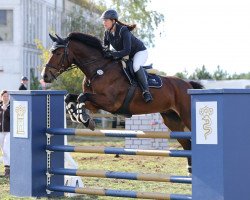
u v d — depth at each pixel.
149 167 17.14
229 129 8.92
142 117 21.70
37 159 11.45
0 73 39.59
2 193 12.18
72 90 32.62
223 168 8.88
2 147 15.78
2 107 15.46
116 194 10.37
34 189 11.39
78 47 11.76
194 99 9.24
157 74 12.83
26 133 11.45
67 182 11.96
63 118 11.87
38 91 11.48
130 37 11.67
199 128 9.19
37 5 41.91
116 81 11.76
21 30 39.38
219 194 8.92
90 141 28.17
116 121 32.22
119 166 17.38
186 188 12.97
